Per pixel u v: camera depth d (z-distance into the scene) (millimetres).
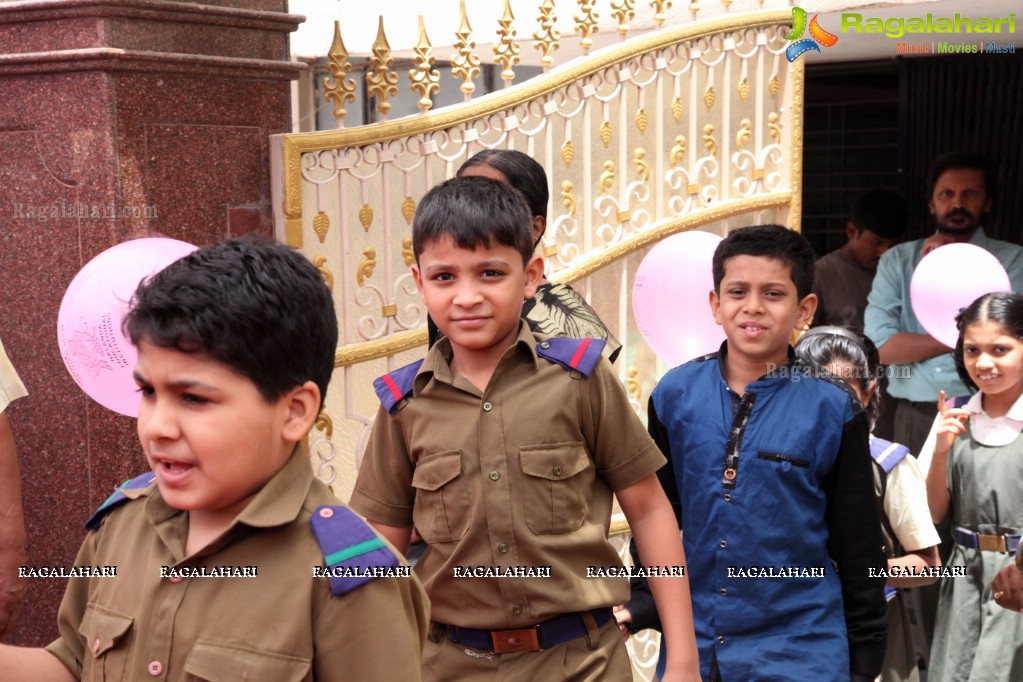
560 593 2055
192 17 2934
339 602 1355
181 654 1367
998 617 3318
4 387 2576
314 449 3340
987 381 3371
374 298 3422
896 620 3227
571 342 2170
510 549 2049
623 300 4336
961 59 6168
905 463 3092
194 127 2982
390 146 3414
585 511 2133
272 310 1335
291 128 3236
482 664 2096
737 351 2641
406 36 5512
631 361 4465
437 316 2045
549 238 3914
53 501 3041
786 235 2615
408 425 2164
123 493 1570
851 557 2529
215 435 1317
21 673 1524
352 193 3430
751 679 2479
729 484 2549
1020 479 3332
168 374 1318
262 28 3125
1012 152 6062
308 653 1350
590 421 2133
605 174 4121
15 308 3031
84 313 2305
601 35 5320
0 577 2561
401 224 3574
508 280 2025
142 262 2322
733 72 4680
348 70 3299
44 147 2914
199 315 1293
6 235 3008
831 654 2461
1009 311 3352
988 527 3393
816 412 2529
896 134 6605
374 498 2229
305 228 3242
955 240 5027
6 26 2930
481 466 2064
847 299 5680
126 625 1418
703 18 4918
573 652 2084
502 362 2104
